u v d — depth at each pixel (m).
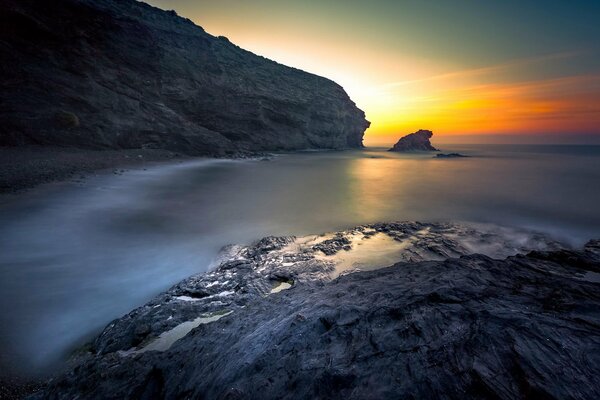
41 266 11.61
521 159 68.62
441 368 3.55
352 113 101.38
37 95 34.31
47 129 34.69
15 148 31.33
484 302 4.99
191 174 34.75
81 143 37.47
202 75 61.03
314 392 3.62
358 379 3.64
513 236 15.84
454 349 3.80
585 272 7.29
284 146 76.38
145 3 66.31
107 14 42.62
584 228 17.47
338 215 20.16
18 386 6.55
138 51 46.88
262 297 9.29
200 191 26.28
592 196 26.86
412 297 5.54
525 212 21.16
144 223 17.14
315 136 85.50
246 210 20.89
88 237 14.53
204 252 13.78
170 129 48.97
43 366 7.15
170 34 60.22
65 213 17.23
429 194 27.64
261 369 4.26
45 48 35.72
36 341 7.90
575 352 3.44
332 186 31.22
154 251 13.62
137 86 46.38
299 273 10.90
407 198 25.77
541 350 3.53
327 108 85.50
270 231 16.69
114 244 14.06
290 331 5.08
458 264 7.93
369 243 14.27
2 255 12.15
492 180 36.41
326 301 6.52
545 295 5.22
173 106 54.91
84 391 5.44
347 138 106.62
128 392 5.06
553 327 3.93
